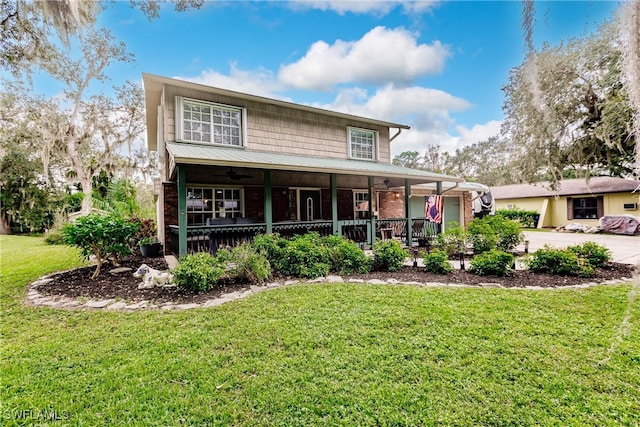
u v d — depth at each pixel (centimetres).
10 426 219
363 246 946
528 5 231
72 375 280
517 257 860
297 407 233
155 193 1240
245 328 374
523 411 226
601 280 593
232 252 618
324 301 470
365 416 223
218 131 924
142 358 307
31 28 434
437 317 399
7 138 1426
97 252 666
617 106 662
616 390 248
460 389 250
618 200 1738
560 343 326
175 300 497
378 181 1245
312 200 1195
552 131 725
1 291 572
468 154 3981
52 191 1752
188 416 226
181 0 414
